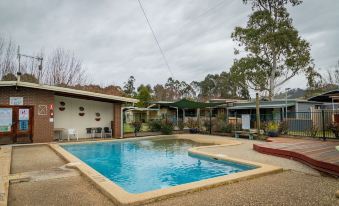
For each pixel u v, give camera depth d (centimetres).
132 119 3262
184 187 519
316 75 2777
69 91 1513
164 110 3153
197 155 1062
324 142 1200
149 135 1928
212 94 6894
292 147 991
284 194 493
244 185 563
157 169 923
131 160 1096
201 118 2483
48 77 2548
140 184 739
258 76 2842
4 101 1362
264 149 1016
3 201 441
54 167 769
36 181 606
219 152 1053
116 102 1811
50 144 1330
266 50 2850
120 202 438
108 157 1173
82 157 1181
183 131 2253
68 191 527
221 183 562
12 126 1384
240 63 2905
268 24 2706
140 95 3784
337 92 1808
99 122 1820
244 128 1783
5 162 803
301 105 2262
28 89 1426
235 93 5153
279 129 1648
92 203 457
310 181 592
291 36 2588
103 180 576
